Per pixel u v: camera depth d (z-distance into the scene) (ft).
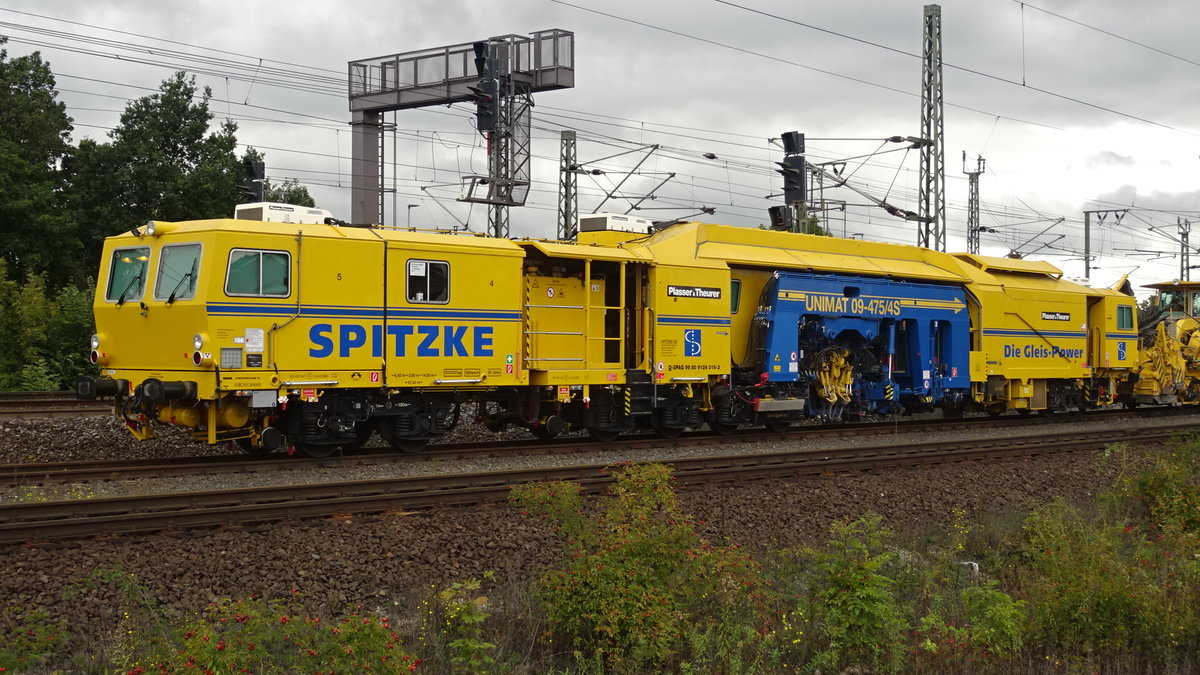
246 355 44.57
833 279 67.97
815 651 27.53
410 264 49.90
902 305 72.59
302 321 46.24
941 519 43.88
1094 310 92.02
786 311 64.95
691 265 61.21
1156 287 106.73
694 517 39.22
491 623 27.50
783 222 83.51
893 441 66.03
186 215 113.09
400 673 22.25
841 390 68.59
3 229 108.27
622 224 64.13
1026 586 32.83
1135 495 46.78
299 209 49.21
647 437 64.64
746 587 28.94
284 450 51.80
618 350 60.95
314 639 23.91
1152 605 29.68
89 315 96.48
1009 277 83.35
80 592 27.20
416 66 100.37
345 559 31.24
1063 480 52.60
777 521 40.70
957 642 27.89
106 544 30.66
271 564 30.19
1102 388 92.68
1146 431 71.15
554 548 34.35
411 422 52.03
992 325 79.46
